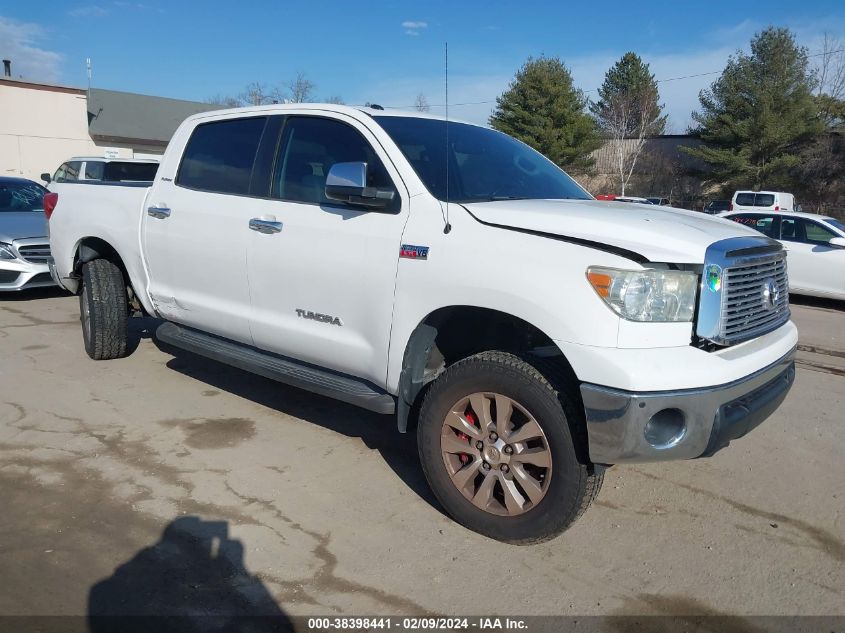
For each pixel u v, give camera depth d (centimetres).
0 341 684
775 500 387
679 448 292
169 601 286
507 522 327
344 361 388
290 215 407
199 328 489
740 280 315
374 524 350
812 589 305
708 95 4403
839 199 3931
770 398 323
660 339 290
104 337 593
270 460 422
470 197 370
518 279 307
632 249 290
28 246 857
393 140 379
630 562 323
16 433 453
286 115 435
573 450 302
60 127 2816
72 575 301
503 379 315
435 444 345
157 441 446
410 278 345
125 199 538
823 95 4234
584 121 4256
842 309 1105
